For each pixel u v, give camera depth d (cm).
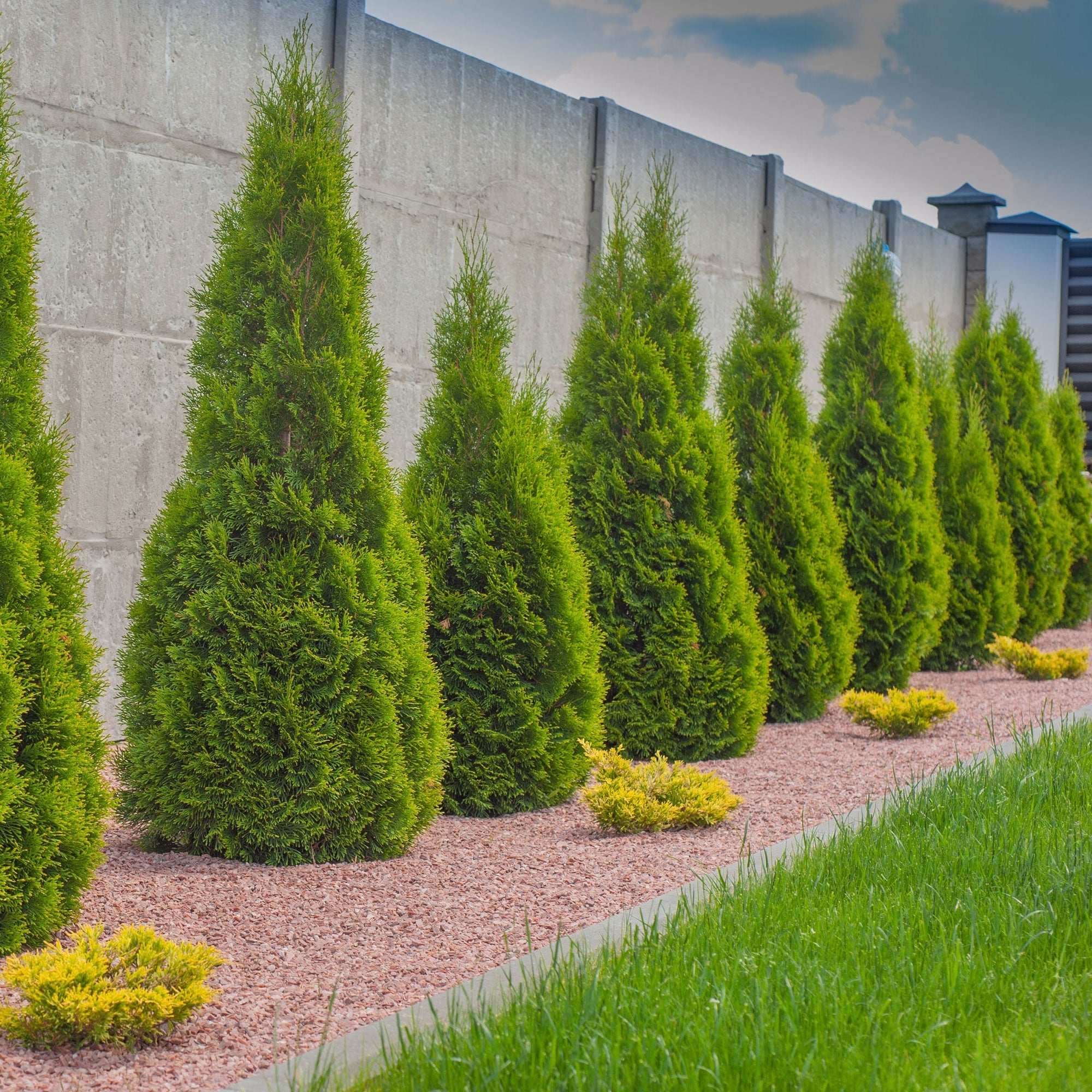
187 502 541
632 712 777
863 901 444
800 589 926
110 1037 341
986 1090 305
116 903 465
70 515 736
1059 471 1513
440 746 578
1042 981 376
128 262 759
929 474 1091
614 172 1138
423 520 659
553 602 657
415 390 955
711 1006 337
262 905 471
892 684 1055
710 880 500
